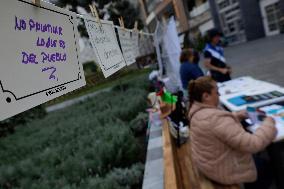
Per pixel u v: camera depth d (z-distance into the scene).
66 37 1.23
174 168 3.02
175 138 4.59
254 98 3.53
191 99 2.92
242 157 2.68
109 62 1.86
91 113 9.04
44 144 6.93
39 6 1.05
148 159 3.93
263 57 11.86
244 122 2.92
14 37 0.92
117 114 7.69
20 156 6.49
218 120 2.61
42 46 1.05
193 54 5.21
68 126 7.81
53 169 4.78
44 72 1.04
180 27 17.22
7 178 5.00
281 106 3.12
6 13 0.89
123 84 11.62
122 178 3.99
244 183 2.99
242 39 23.72
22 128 8.65
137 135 6.40
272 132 2.48
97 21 1.79
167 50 7.45
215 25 25.39
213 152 2.70
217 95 2.83
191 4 24.09
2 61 0.86
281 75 7.93
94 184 3.72
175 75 7.14
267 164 2.90
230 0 23.17
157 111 5.47
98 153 4.86
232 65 12.45
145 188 3.17
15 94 0.89
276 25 20.25
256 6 21.62
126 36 2.75
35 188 4.16
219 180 2.73
